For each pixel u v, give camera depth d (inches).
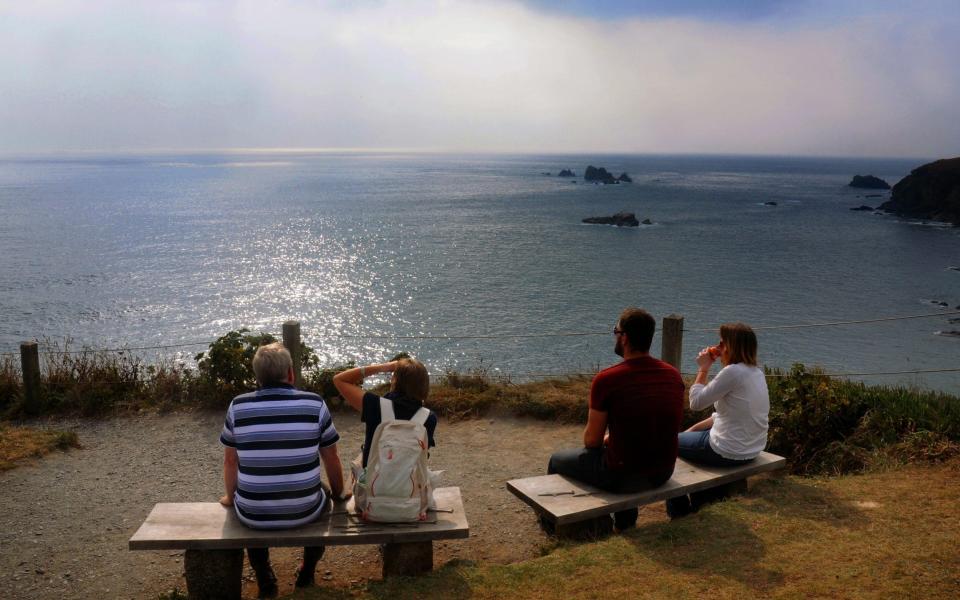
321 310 2003.0
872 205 5718.5
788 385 291.0
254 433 162.7
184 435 323.3
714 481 199.9
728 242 3464.6
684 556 165.3
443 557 205.0
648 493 188.4
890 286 2351.1
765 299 2139.5
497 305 2034.9
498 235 3757.4
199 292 2269.9
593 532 192.7
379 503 167.9
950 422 257.9
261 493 161.8
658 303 2066.9
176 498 250.8
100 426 337.4
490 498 249.8
